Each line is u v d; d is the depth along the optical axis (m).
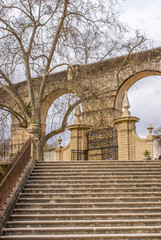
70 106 22.80
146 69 29.14
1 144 21.56
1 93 26.86
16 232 9.01
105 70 31.33
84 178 12.47
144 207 10.22
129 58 30.09
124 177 12.46
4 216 9.38
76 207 10.38
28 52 21.80
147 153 18.88
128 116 23.88
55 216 9.77
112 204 10.38
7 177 10.41
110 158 28.03
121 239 8.64
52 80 28.91
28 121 23.38
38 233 8.99
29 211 10.12
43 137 22.31
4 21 21.20
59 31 21.91
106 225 9.37
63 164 14.02
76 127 26.69
